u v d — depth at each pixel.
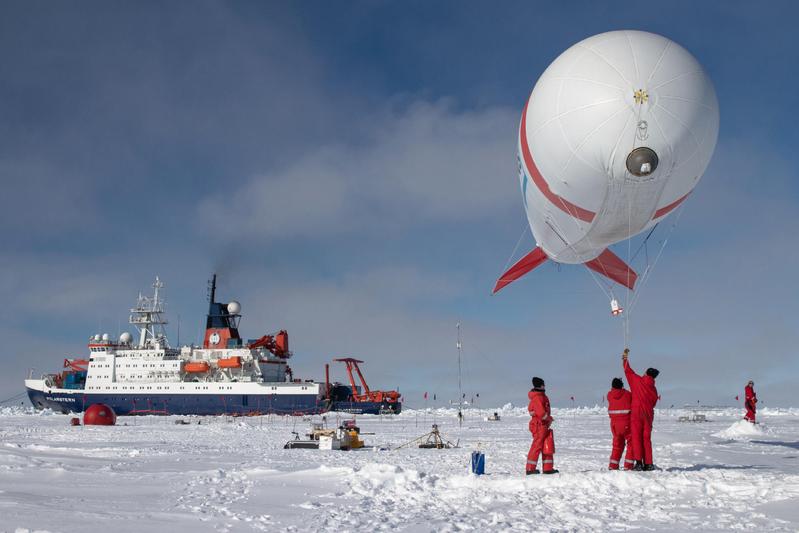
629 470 13.25
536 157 16.44
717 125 15.30
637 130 14.61
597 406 101.88
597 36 16.09
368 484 12.63
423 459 18.89
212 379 81.81
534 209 18.56
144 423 54.97
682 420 51.31
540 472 13.85
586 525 8.51
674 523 8.49
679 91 14.57
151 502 10.44
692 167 15.47
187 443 28.34
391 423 56.44
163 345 85.38
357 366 85.56
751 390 29.14
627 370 13.80
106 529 7.98
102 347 84.31
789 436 27.27
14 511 9.13
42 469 15.07
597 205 16.28
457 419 66.62
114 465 16.80
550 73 16.08
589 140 14.99
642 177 15.12
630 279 19.95
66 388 84.81
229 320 85.69
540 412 13.20
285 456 20.56
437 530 8.28
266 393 78.44
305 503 10.54
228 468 16.02
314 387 77.81
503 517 9.12
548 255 21.11
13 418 71.75
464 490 11.70
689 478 11.55
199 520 8.80
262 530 8.21
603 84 14.80
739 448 20.66
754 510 9.16
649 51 14.95
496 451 21.77
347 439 25.52
